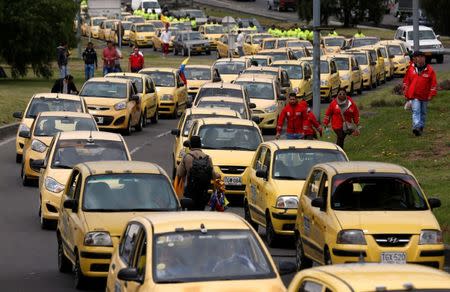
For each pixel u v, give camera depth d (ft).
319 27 185.16
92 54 308.19
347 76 303.68
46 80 339.57
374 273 53.62
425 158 156.76
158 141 206.28
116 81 219.61
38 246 113.39
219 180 113.70
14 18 322.75
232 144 146.82
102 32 537.65
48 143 153.17
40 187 127.13
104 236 90.17
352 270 54.65
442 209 117.19
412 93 167.12
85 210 93.71
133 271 66.95
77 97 182.29
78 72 364.79
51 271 100.89
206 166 112.68
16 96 264.31
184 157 113.80
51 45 332.39
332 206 92.02
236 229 70.03
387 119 187.11
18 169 169.99
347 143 181.27
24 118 177.17
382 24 604.49
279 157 117.29
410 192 93.91
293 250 110.83
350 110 158.30
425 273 53.52
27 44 328.49
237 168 142.41
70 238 94.89
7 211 134.21
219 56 444.14
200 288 64.34
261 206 115.96
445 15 485.15
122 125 213.25
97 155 125.49
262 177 116.16
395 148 164.76
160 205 95.09
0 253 109.40
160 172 98.78
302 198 100.27
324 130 193.06
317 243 93.30
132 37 511.40
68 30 333.42
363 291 50.85
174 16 612.70
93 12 463.83
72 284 94.73
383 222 89.10
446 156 155.74
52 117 157.99
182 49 466.29
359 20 572.92
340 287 51.70
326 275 53.93
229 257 67.67
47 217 121.90
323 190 96.02
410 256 88.12
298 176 115.03
